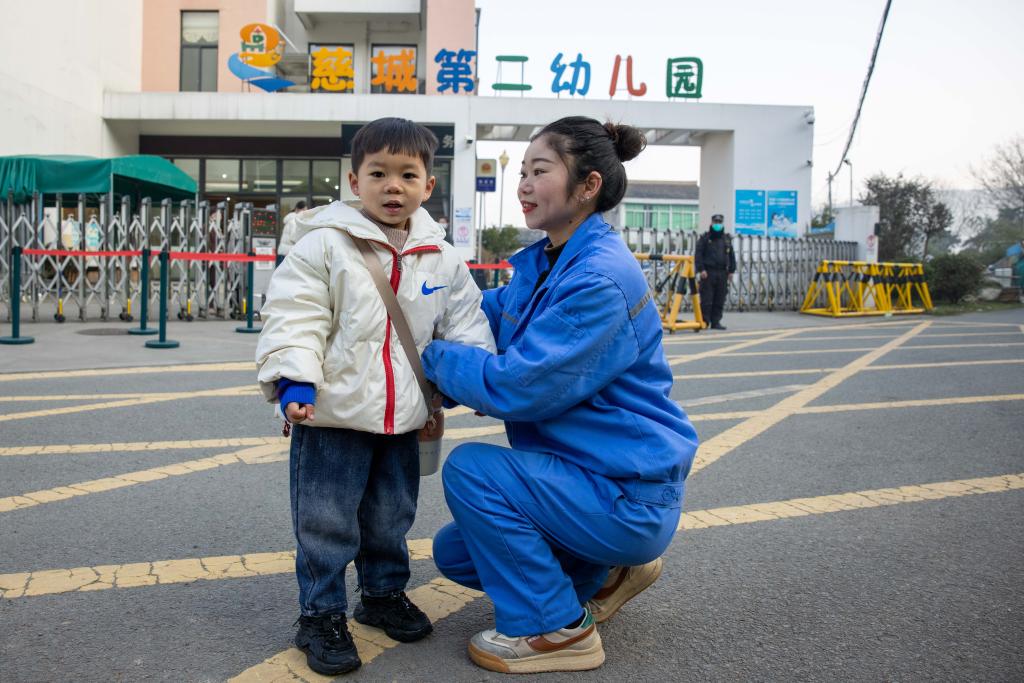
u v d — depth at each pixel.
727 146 19.55
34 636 2.12
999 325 13.11
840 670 2.05
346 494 2.04
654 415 2.05
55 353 7.29
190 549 2.79
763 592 2.55
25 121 14.25
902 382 6.80
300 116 17.64
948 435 4.81
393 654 2.11
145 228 10.63
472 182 18.08
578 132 2.09
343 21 20.12
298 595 2.45
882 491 3.66
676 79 19.53
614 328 1.95
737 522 3.22
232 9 19.33
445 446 4.32
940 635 2.25
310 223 2.05
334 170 19.11
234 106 17.52
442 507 3.34
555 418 2.04
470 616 2.36
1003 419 5.29
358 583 2.26
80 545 2.79
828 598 2.50
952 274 18.67
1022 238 27.80
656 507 2.00
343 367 1.96
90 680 1.91
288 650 2.09
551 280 2.08
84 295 10.46
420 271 2.08
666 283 12.85
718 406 5.68
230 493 3.42
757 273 16.55
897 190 23.81
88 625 2.20
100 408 5.03
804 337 10.84
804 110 19.33
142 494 3.37
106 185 10.16
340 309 1.98
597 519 1.97
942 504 3.48
